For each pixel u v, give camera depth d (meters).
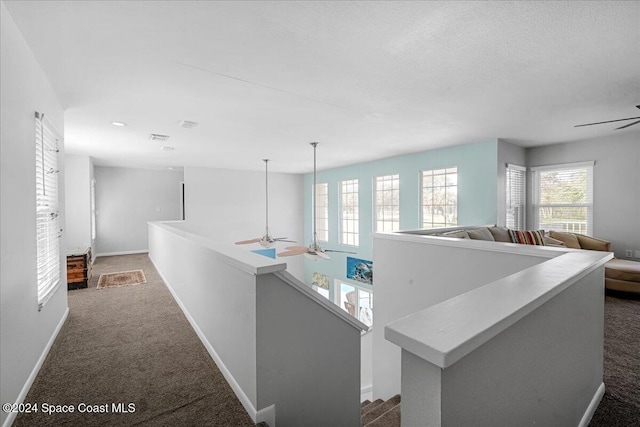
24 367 1.84
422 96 3.05
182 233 3.85
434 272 2.83
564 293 1.27
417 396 0.72
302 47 2.12
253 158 6.66
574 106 3.36
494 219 4.90
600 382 1.77
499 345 0.86
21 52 1.89
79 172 6.10
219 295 2.13
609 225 4.73
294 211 9.46
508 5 1.69
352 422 2.04
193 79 2.61
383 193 7.04
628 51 2.20
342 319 1.96
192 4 1.65
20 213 1.83
